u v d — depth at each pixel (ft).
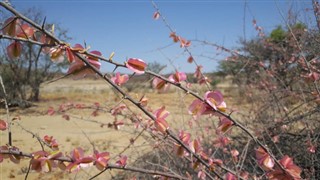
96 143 19.11
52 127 26.02
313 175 7.98
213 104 3.77
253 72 17.02
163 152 9.93
